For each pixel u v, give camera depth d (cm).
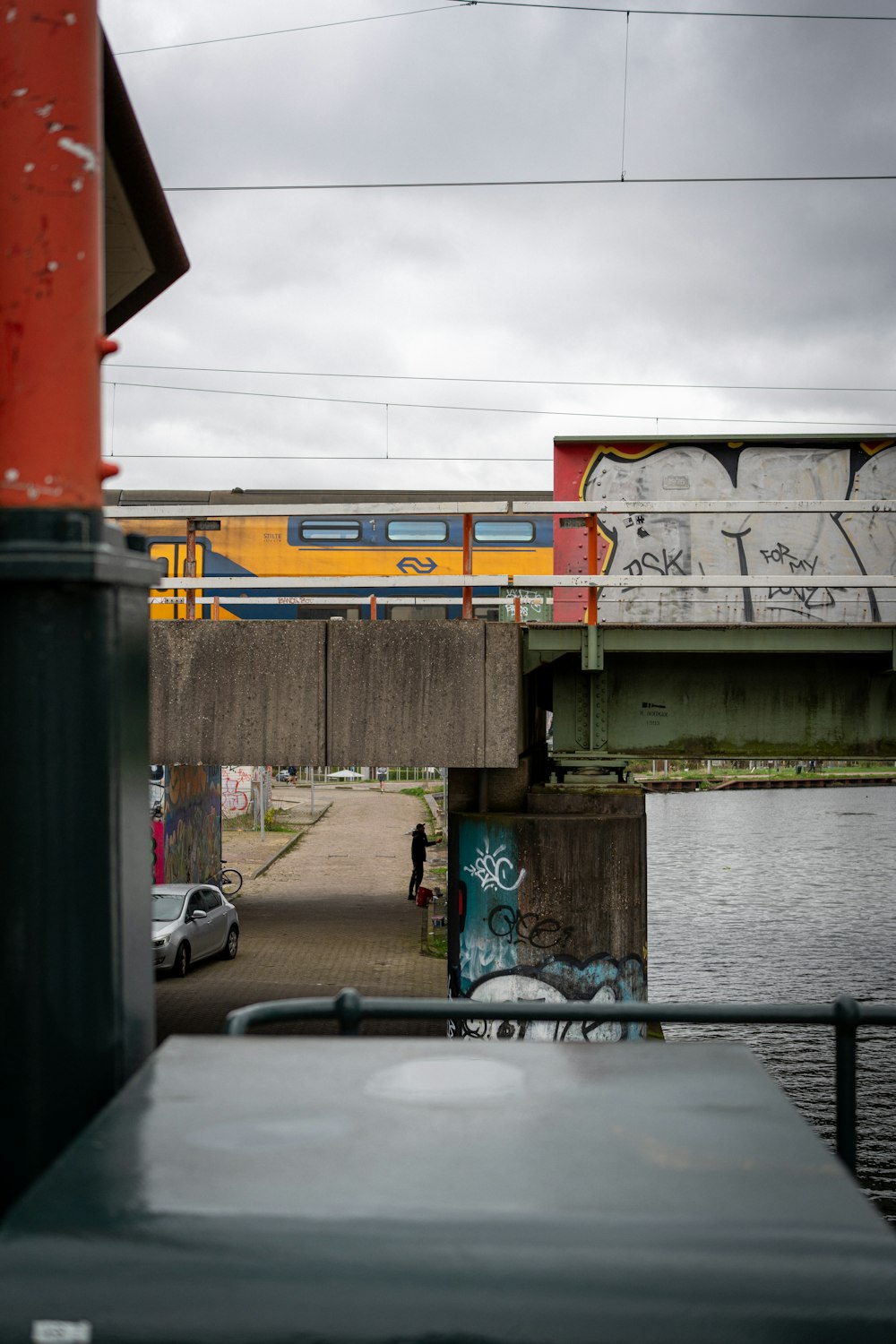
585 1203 146
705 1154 160
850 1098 271
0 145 213
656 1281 134
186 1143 163
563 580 1008
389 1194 148
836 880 3881
